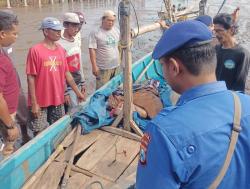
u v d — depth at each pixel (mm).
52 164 3461
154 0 28188
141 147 1311
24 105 4930
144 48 12578
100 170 3420
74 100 5207
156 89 5680
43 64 4371
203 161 1209
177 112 1285
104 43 5875
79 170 3400
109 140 3959
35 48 4328
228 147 1241
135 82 6152
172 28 1365
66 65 4762
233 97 1350
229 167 1240
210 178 1229
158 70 7141
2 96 3402
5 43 3436
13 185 3043
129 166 3494
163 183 1211
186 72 1341
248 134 1286
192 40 1298
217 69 3596
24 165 3205
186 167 1205
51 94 4566
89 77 9195
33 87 4406
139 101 4738
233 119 1283
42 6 26438
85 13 22891
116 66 6129
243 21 17672
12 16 3398
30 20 19281
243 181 1275
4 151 3678
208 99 1318
